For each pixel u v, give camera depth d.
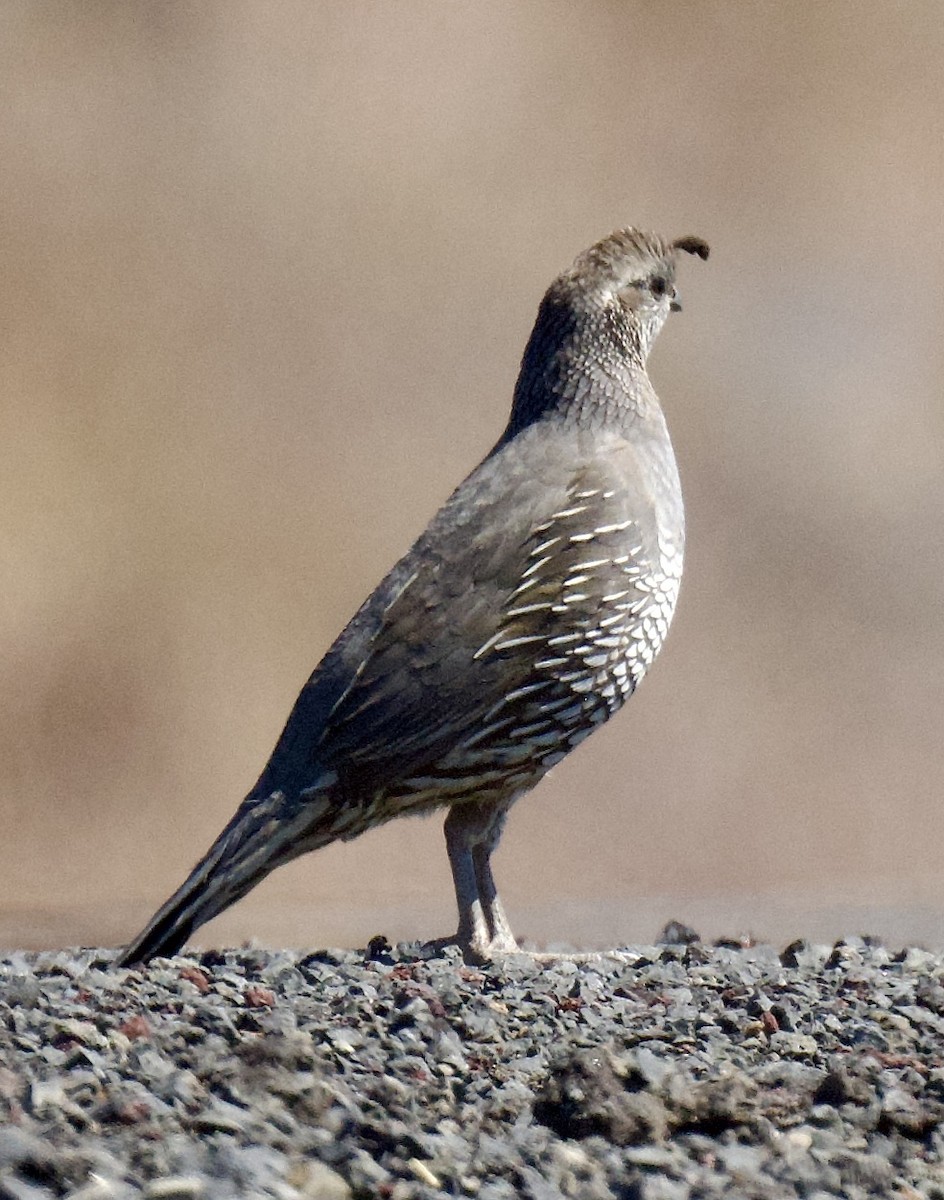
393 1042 5.49
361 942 9.17
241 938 9.42
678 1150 4.86
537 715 7.14
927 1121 5.03
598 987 6.36
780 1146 4.89
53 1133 4.64
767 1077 5.27
